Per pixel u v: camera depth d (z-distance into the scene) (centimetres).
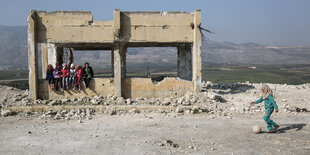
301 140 819
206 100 1345
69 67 1441
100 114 1186
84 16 1400
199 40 1431
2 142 806
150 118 1110
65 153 717
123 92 1431
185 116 1155
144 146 770
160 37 1441
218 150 739
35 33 1375
